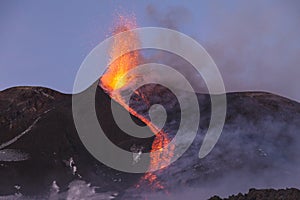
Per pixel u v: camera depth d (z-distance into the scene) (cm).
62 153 12262
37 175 11450
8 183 11138
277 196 5769
